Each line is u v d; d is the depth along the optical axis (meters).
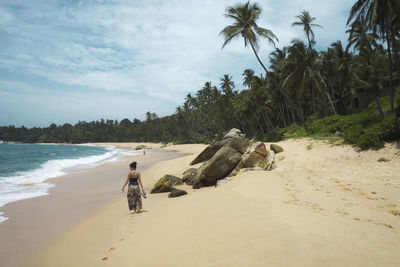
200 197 7.72
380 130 11.59
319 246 2.99
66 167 22.83
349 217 4.06
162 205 7.45
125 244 4.25
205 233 4.06
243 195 6.73
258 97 36.81
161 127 119.19
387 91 26.69
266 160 12.30
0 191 11.66
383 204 4.79
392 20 16.89
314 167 10.47
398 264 2.39
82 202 9.23
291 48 24.67
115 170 20.06
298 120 43.06
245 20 22.09
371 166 9.18
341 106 35.69
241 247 3.27
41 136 182.75
